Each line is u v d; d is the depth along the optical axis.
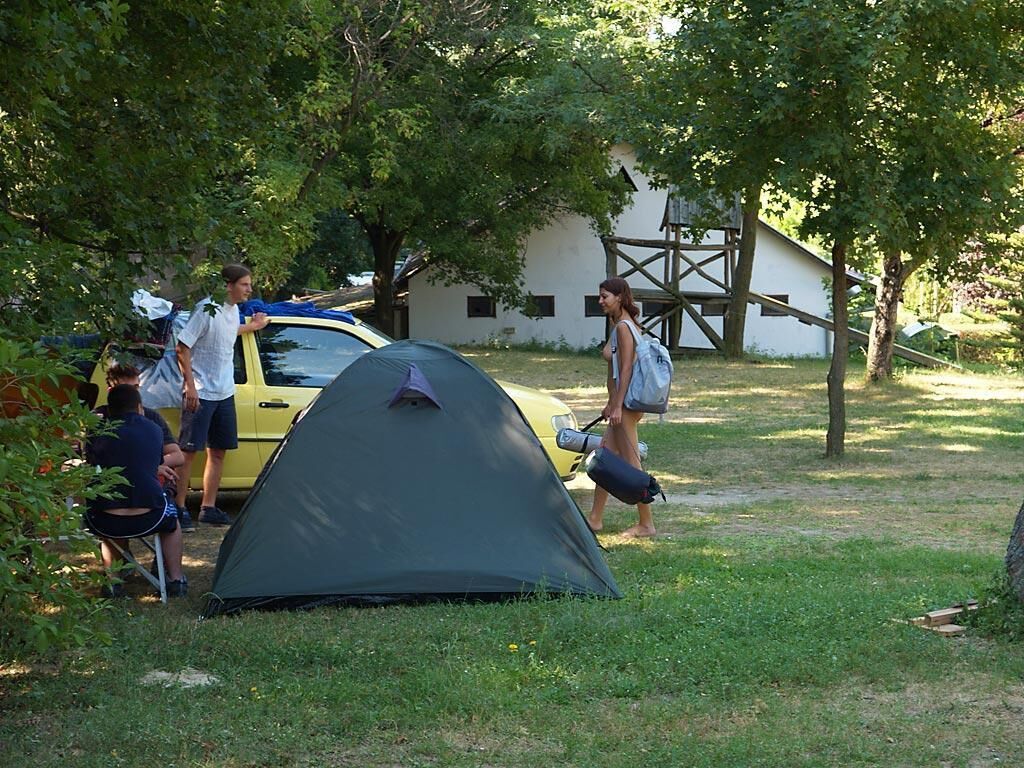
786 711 4.99
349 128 17.02
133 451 6.89
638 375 8.81
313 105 15.46
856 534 9.16
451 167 26.30
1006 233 12.93
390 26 17.58
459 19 22.53
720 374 24.81
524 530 7.04
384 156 18.69
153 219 6.77
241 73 7.37
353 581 6.77
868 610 6.52
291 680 5.44
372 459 7.04
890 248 12.63
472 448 7.15
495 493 7.09
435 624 6.33
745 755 4.46
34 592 4.52
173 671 5.61
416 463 7.07
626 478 8.60
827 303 35.00
